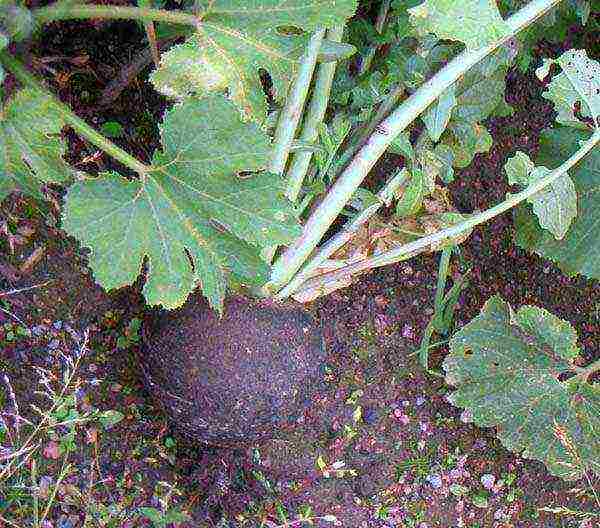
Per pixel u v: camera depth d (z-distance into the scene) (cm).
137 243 74
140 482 96
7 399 91
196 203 75
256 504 100
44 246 93
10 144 73
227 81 76
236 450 98
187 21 75
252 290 88
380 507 106
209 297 77
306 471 103
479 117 94
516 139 117
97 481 94
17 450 87
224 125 72
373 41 90
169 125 73
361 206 93
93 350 95
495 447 112
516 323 104
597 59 120
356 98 90
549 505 113
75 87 94
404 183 96
